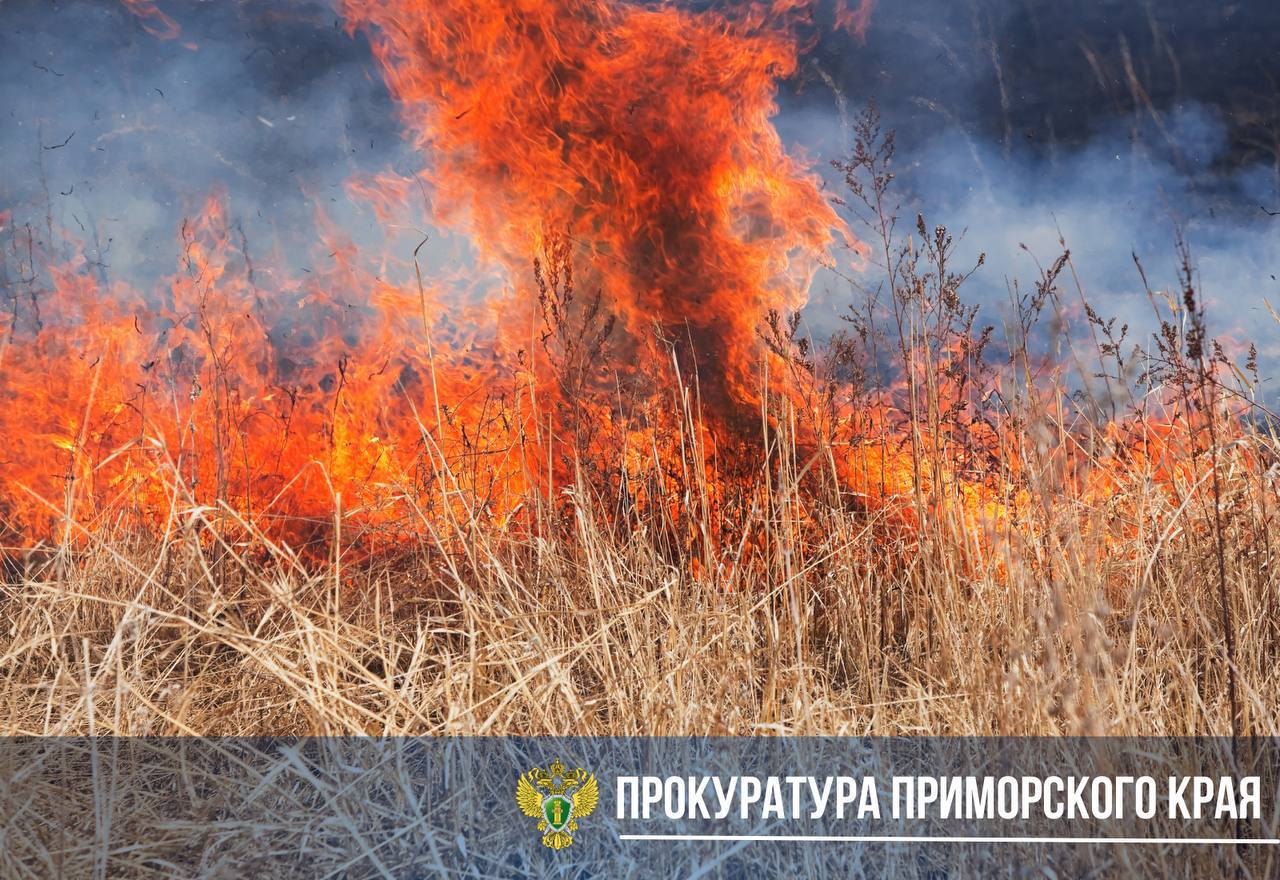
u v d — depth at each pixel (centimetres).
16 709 578
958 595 573
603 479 785
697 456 674
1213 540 595
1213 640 570
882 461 772
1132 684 508
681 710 510
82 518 825
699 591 616
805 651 604
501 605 598
